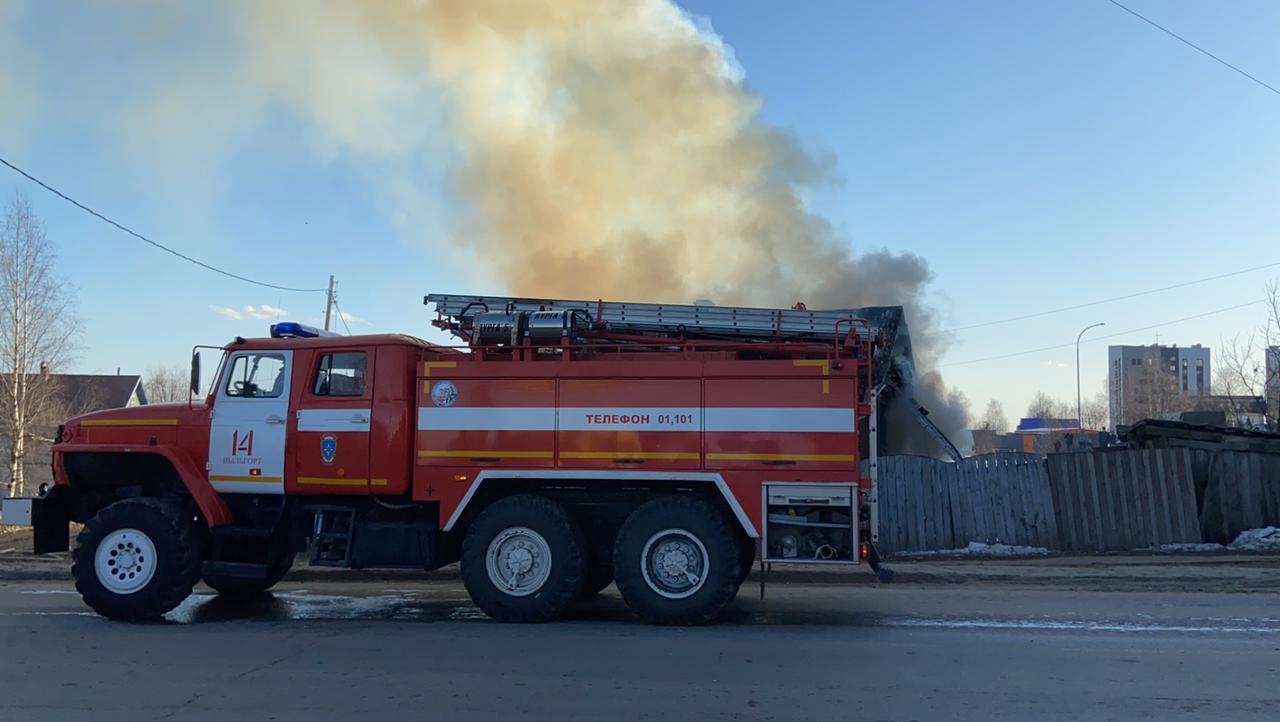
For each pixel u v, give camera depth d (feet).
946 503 47.70
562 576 27.35
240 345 30.01
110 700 18.86
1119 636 25.55
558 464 27.99
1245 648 23.86
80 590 28.12
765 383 27.50
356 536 29.17
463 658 22.76
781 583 36.91
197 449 29.66
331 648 23.98
